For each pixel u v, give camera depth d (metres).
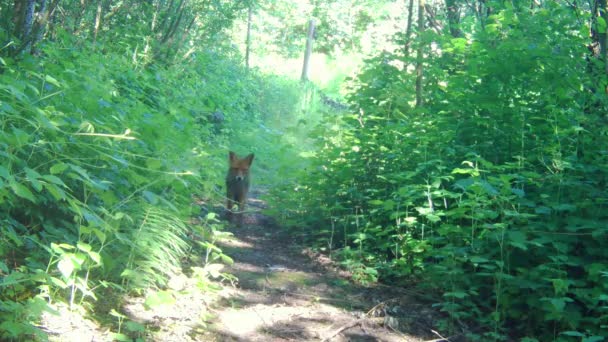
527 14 6.86
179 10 13.87
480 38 6.87
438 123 7.00
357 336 4.78
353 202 7.58
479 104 6.56
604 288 4.75
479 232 5.83
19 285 3.70
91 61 8.01
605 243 5.18
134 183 5.16
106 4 12.30
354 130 8.27
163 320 4.34
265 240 7.74
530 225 5.36
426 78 8.91
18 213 4.66
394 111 8.13
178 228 5.52
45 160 4.63
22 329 3.25
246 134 15.59
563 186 5.55
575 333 4.31
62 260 3.41
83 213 3.79
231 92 19.55
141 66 11.00
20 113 4.50
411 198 6.15
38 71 6.13
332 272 6.48
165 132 6.33
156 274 4.61
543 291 5.00
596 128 5.93
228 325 4.64
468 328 5.09
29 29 6.96
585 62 6.37
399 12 29.55
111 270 4.55
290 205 8.50
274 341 4.49
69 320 3.81
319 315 5.14
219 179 7.77
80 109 5.28
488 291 5.53
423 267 6.04
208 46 19.88
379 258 6.59
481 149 6.57
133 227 4.97
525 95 6.65
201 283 4.93
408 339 4.82
